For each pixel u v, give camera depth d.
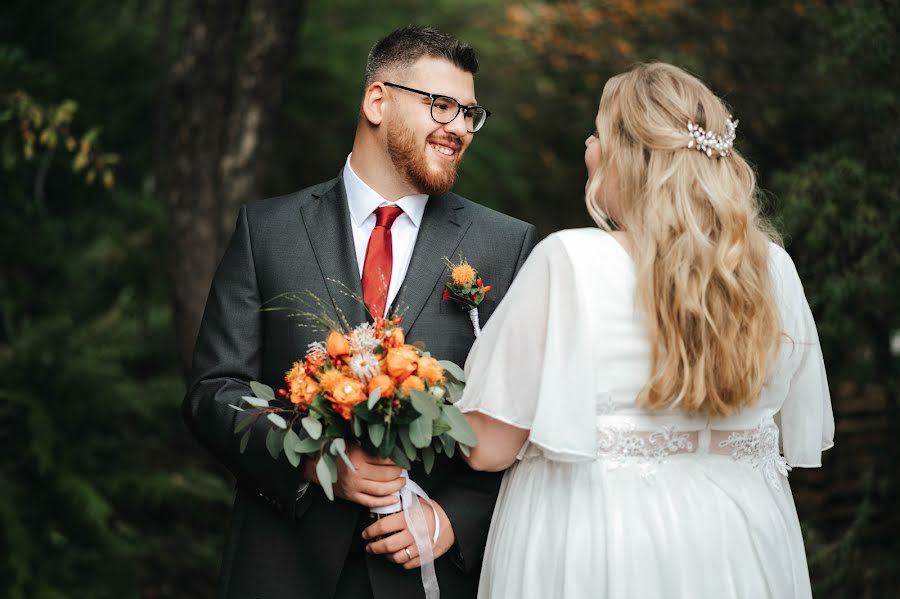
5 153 3.97
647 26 5.65
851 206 3.59
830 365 3.93
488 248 2.40
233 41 4.09
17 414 4.27
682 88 1.92
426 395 1.91
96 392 4.59
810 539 3.85
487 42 6.97
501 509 2.12
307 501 2.19
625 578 1.87
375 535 2.10
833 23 3.91
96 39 6.13
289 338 2.28
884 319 3.74
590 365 1.86
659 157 1.88
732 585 1.89
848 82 3.92
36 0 5.85
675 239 1.83
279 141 6.25
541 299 1.94
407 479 2.17
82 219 5.78
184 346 4.16
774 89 4.57
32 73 3.90
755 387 1.83
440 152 2.32
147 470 4.77
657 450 1.91
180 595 4.43
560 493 1.96
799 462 2.07
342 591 2.21
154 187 5.90
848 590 3.68
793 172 3.87
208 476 4.96
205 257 4.11
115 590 4.17
